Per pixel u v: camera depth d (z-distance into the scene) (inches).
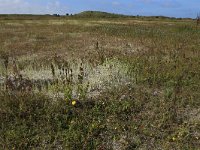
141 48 868.0
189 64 664.4
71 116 404.8
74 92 466.6
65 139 363.6
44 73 573.9
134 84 527.5
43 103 425.7
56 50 895.1
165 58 719.7
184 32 1414.9
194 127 401.7
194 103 467.8
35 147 354.6
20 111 402.9
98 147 358.6
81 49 880.9
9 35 1316.4
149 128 396.5
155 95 490.0
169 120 413.1
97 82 511.2
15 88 470.3
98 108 423.2
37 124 387.2
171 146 366.0
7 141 355.3
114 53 774.5
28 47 970.1
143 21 2588.6
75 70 587.8
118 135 380.8
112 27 1694.1
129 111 431.8
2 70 600.1
